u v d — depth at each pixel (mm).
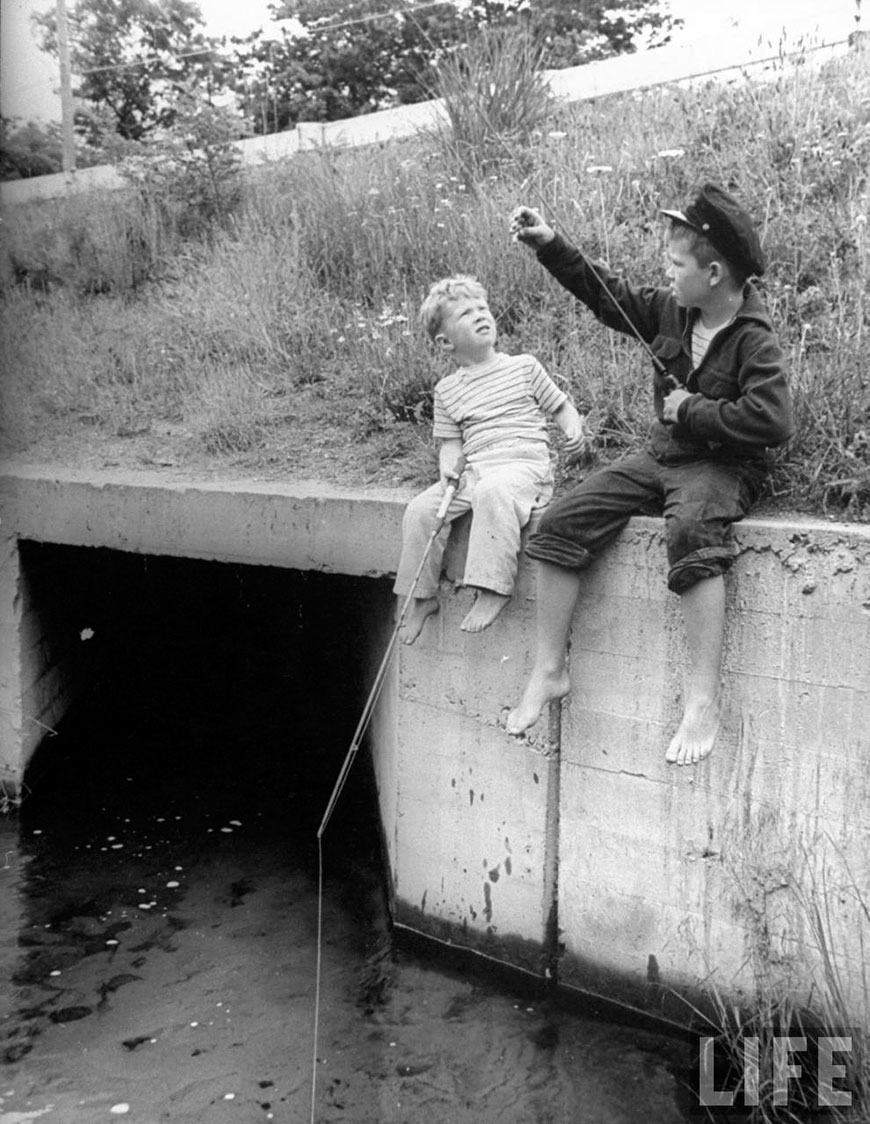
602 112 8016
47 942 4633
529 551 3857
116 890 5027
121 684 7266
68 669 6609
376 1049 3949
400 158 8242
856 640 3465
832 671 3520
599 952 4164
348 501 4719
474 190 7211
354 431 5629
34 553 6000
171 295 7980
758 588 3609
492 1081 3779
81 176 10117
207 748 6516
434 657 4430
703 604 3561
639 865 4016
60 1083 3809
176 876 5148
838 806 3568
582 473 4539
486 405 4043
